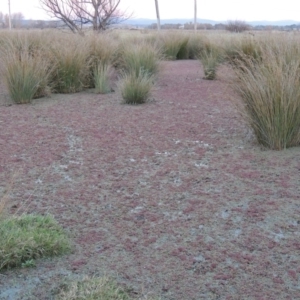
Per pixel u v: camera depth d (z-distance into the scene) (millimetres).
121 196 4016
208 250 3143
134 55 10234
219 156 5000
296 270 2904
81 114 7078
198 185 4238
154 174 4520
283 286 2744
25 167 4695
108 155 5078
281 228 3441
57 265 2955
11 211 3666
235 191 4086
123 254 3088
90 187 4211
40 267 2934
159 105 7793
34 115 7008
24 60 8016
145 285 2748
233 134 5824
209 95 8523
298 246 3188
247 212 3689
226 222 3535
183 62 15820
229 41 11461
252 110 5191
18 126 6320
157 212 3709
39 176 4465
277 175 4414
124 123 6492
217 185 4227
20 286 2746
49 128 6219
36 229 3238
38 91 8453
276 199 3912
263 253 3104
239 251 3129
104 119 6742
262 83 5074
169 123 6480
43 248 3043
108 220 3574
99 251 3123
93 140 5652
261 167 4629
